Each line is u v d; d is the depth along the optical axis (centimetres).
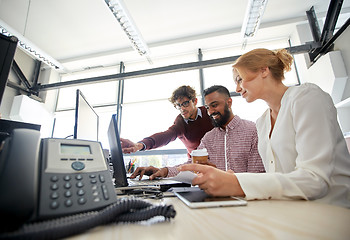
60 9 284
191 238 21
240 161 119
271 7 289
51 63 298
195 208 36
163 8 287
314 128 51
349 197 52
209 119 180
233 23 321
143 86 394
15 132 31
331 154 46
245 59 75
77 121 83
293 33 325
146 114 375
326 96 58
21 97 295
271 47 351
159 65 401
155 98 378
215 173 45
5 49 56
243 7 290
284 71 78
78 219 25
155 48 364
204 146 141
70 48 370
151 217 27
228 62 244
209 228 24
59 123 407
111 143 84
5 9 281
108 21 308
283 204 37
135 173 101
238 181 44
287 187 42
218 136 136
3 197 23
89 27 320
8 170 25
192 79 370
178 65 256
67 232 22
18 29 319
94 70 420
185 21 314
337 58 217
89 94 412
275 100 78
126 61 401
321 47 244
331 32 231
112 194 34
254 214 30
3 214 22
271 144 73
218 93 132
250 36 253
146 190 63
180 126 184
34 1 270
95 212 29
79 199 30
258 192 42
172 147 331
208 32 339
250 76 76
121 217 27
